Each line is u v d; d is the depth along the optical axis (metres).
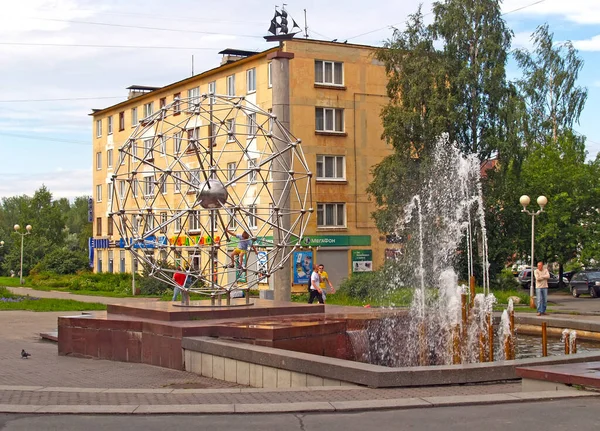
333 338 13.82
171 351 13.32
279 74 25.94
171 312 14.45
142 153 51.88
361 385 9.92
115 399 9.30
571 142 46.47
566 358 10.68
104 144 61.25
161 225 16.50
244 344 12.08
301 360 10.66
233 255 17.62
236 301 17.62
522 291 42.03
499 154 38.69
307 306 16.58
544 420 7.68
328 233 42.88
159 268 16.42
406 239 38.16
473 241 38.69
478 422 7.68
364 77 44.22
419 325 16.17
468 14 38.34
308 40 42.50
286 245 17.03
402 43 38.75
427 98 37.91
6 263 74.56
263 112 17.12
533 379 9.66
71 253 62.75
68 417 8.30
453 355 14.81
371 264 44.12
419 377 9.86
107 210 60.72
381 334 15.21
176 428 7.68
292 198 41.62
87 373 12.70
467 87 38.06
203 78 47.91
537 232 44.50
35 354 15.27
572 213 44.72
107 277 50.38
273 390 9.77
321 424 7.74
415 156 38.56
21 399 9.34
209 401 9.08
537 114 49.81
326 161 43.19
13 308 27.36
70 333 15.21
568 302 35.97
